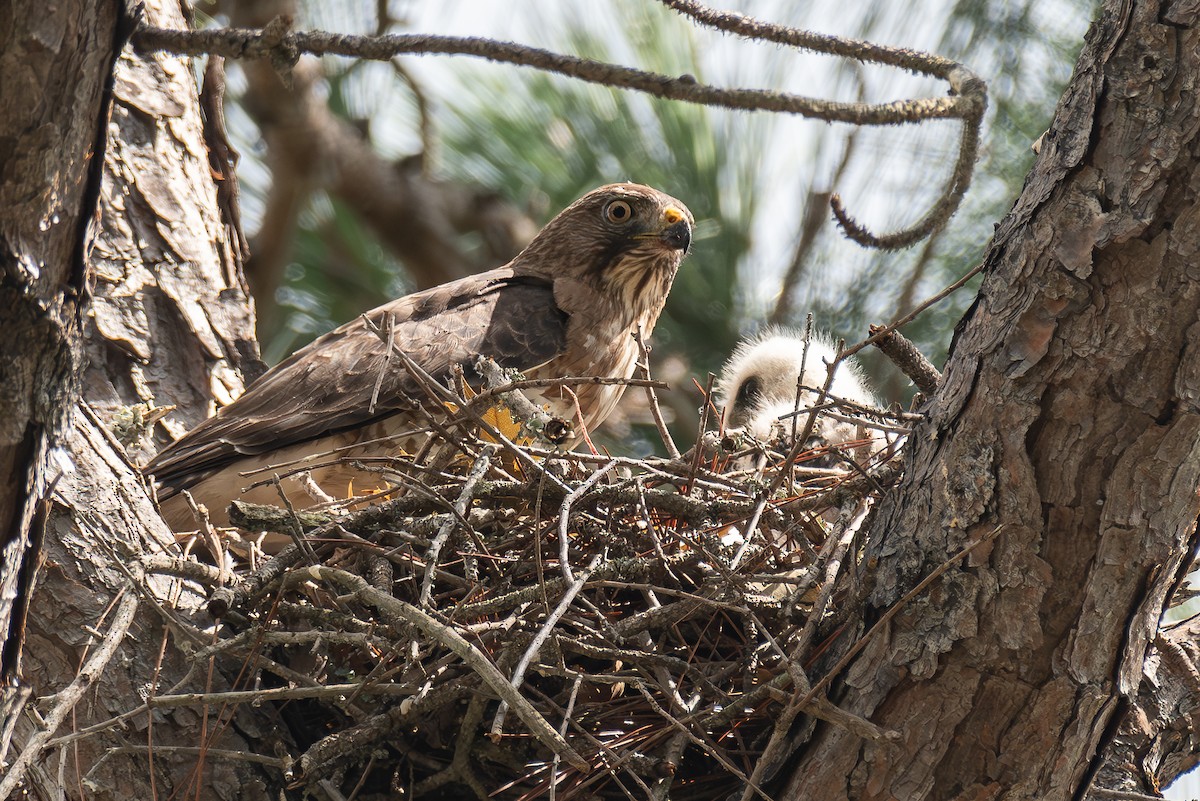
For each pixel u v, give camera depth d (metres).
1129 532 5.86
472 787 6.99
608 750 6.41
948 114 7.07
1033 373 5.89
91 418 7.83
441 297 10.66
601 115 13.34
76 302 5.36
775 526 7.35
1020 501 5.95
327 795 6.98
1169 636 8.07
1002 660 6.05
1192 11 5.60
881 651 6.25
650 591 6.86
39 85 4.88
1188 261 5.61
